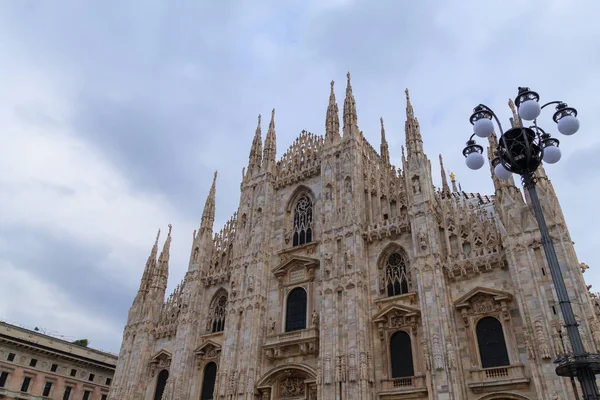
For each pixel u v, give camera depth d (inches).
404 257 1675.7
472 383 1318.9
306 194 2150.6
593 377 649.6
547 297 1279.5
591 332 1182.3
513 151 828.6
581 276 1267.2
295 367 1696.6
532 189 779.4
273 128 2469.2
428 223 1589.6
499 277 1429.6
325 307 1686.8
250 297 1929.1
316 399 1621.6
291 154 2342.5
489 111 863.7
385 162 2082.9
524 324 1289.4
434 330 1413.6
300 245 1987.0
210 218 2455.7
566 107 806.5
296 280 1915.6
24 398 2753.4
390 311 1567.4
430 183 1723.7
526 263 1353.3
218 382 1823.3
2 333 2751.0
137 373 2156.7
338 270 1734.7
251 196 2263.8
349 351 1545.3
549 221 1359.5
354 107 2116.1
